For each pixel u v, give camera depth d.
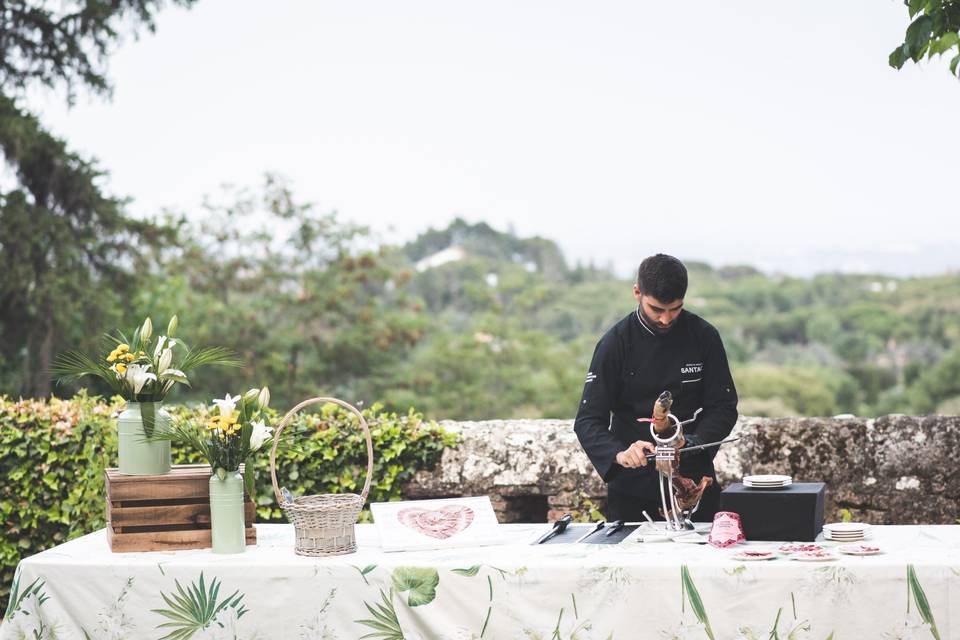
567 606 3.02
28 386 11.76
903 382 25.36
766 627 2.94
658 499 3.88
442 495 5.47
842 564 2.92
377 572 3.09
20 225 11.65
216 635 3.13
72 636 3.19
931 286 26.86
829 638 2.92
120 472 3.48
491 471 5.39
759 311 27.56
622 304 24.00
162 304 15.60
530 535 3.51
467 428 5.55
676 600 2.97
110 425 5.45
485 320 21.23
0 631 3.21
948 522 5.02
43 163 12.10
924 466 5.06
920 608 2.89
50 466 5.39
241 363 3.76
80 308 12.02
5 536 5.41
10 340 11.95
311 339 17.05
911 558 2.97
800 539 3.28
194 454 5.37
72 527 5.40
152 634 3.16
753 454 5.21
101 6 11.96
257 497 5.39
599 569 3.01
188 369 3.67
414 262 24.56
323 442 5.41
